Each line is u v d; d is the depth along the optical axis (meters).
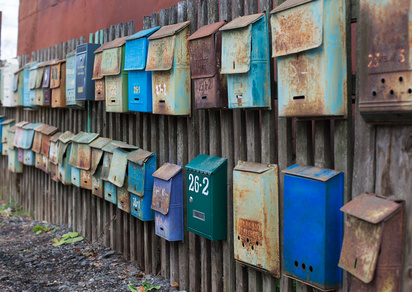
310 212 2.93
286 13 2.92
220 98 3.69
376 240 2.40
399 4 2.31
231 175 3.85
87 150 6.03
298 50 2.84
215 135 4.06
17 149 8.95
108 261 5.60
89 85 5.92
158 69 4.28
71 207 7.13
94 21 7.90
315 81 2.80
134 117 5.36
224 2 3.88
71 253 6.06
